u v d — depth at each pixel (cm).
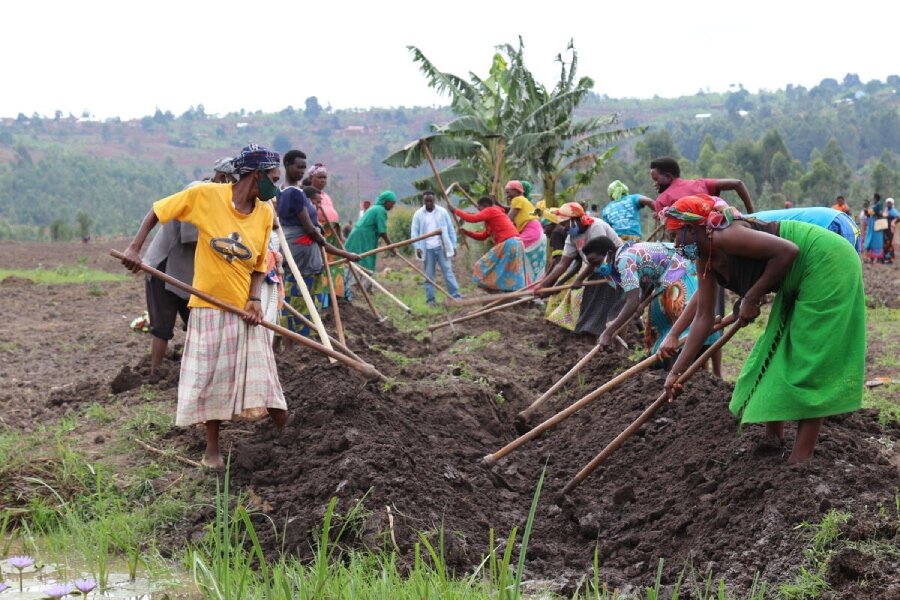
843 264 501
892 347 1039
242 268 586
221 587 412
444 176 1961
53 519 530
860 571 411
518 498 607
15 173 14800
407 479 546
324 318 1073
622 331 974
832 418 673
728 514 491
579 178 2030
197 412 583
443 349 1112
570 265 1029
